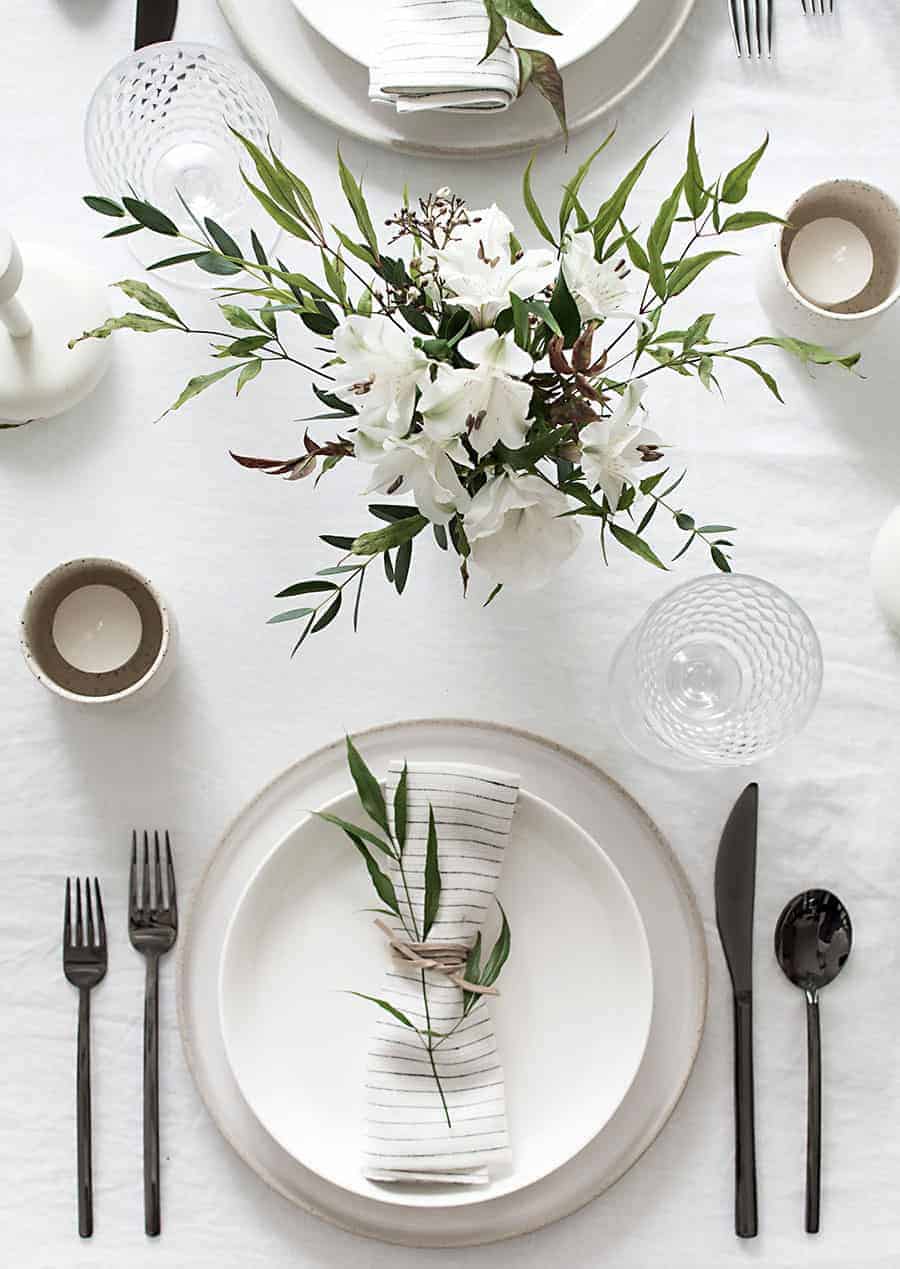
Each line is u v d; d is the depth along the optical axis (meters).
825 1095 0.87
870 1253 0.85
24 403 0.83
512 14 0.60
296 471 0.62
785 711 0.80
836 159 0.89
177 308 0.87
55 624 0.83
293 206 0.59
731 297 0.89
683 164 0.89
